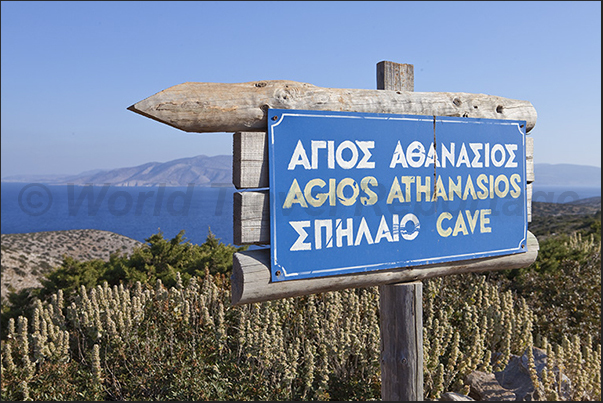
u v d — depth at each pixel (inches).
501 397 177.3
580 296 280.5
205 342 194.4
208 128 108.3
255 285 108.1
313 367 172.4
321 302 221.9
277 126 109.8
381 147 122.3
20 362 196.2
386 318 130.2
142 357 185.5
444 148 132.6
